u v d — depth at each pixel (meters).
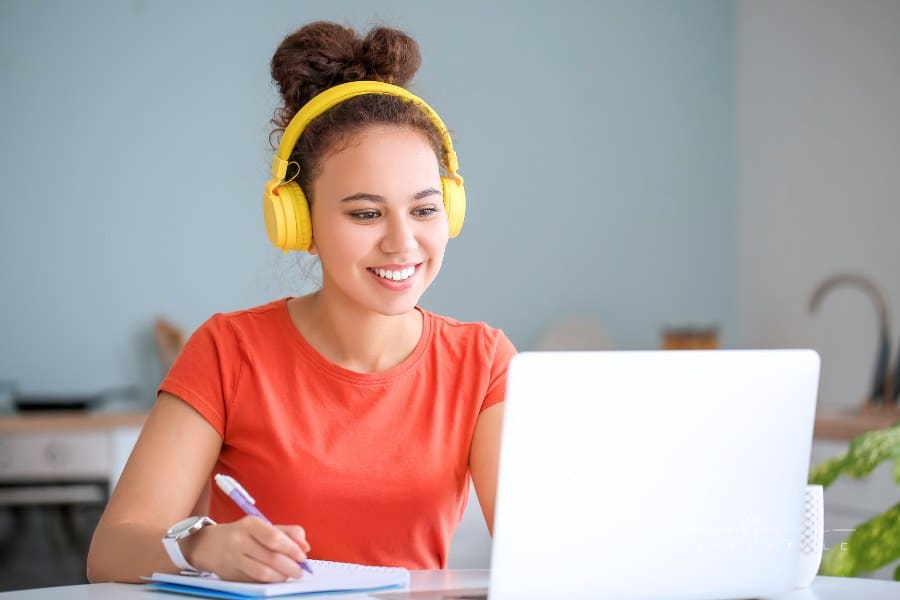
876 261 4.00
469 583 1.30
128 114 4.35
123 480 1.46
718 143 4.75
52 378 4.31
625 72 4.70
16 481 3.75
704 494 1.19
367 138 1.50
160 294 4.37
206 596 1.19
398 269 1.52
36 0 4.29
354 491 1.54
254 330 1.61
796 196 4.39
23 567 3.71
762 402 1.20
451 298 4.56
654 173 4.71
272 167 1.59
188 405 1.54
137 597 1.20
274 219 1.57
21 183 4.30
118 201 4.35
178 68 4.37
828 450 3.37
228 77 4.40
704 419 1.18
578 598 1.16
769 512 1.23
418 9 4.51
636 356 1.15
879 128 3.98
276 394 1.57
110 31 4.34
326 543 1.55
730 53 4.74
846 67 4.13
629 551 1.17
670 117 4.73
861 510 3.22
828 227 4.22
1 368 4.29
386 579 1.25
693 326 4.73
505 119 4.60
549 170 4.64
